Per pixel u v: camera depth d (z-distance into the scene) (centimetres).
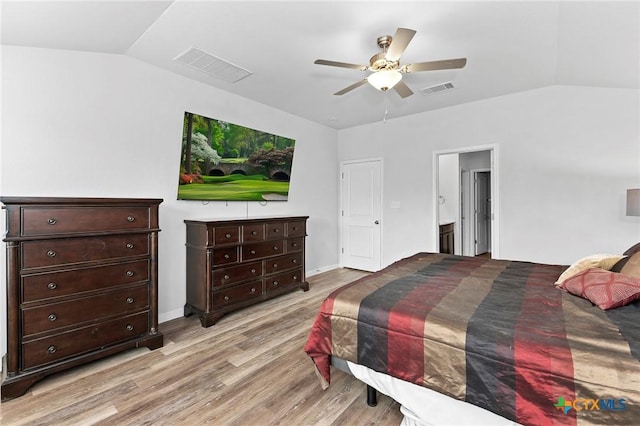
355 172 534
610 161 322
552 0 189
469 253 636
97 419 168
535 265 254
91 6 188
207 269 298
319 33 235
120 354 239
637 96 308
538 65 290
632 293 148
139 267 243
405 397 151
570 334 123
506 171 383
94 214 219
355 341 164
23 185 227
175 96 313
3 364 200
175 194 318
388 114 459
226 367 221
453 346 133
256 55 272
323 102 402
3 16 183
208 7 203
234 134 370
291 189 460
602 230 329
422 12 206
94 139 260
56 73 240
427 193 452
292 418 168
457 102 407
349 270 533
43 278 198
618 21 191
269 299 374
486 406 123
